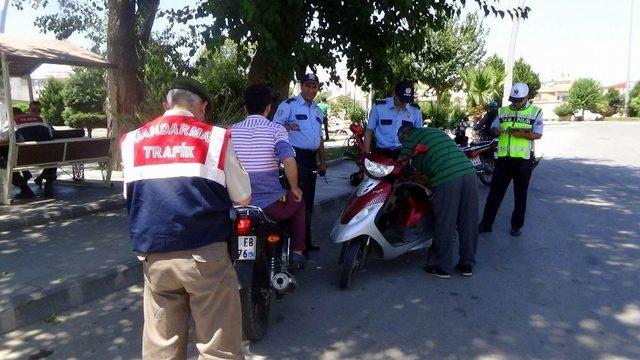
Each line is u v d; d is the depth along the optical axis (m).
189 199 2.43
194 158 2.45
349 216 4.68
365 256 4.82
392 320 3.99
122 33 8.92
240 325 2.69
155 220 2.43
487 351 3.50
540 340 3.66
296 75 7.89
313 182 5.61
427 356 3.44
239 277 3.18
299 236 4.10
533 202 8.49
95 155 7.59
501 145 6.23
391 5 7.66
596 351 3.50
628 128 32.97
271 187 3.85
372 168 4.70
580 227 6.82
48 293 4.01
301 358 3.41
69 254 4.95
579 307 4.23
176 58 10.40
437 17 8.25
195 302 2.54
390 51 8.75
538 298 4.42
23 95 8.79
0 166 7.00
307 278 4.93
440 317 4.04
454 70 21.28
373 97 10.04
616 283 4.78
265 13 6.32
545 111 57.97
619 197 8.91
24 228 5.87
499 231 6.61
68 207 6.50
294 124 5.44
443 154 4.83
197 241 2.45
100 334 3.73
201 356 2.61
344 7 8.08
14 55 6.25
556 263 5.35
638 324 3.91
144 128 2.55
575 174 11.64
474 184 4.87
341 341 3.65
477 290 4.61
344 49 8.59
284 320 3.99
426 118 16.84
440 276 4.93
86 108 20.36
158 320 2.59
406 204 5.23
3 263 4.68
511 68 16.77
